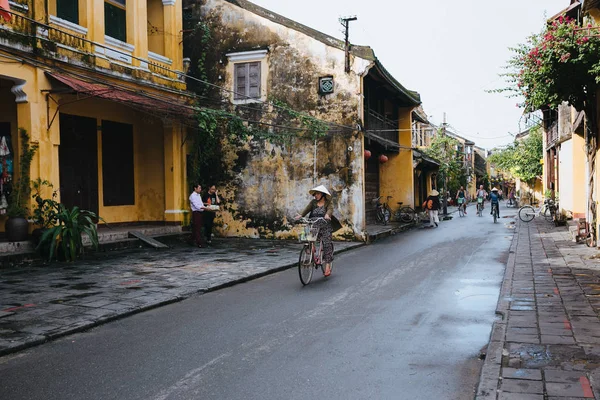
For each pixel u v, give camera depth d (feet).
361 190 52.54
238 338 19.19
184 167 54.08
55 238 35.40
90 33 41.83
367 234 53.16
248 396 13.80
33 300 24.94
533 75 35.22
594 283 28.04
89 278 30.86
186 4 57.98
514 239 52.70
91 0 41.75
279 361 16.55
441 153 131.85
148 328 20.83
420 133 135.64
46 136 37.45
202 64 57.31
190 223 54.65
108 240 44.27
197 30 57.62
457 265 36.76
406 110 81.15
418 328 20.31
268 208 55.36
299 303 25.17
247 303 25.36
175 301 25.79
